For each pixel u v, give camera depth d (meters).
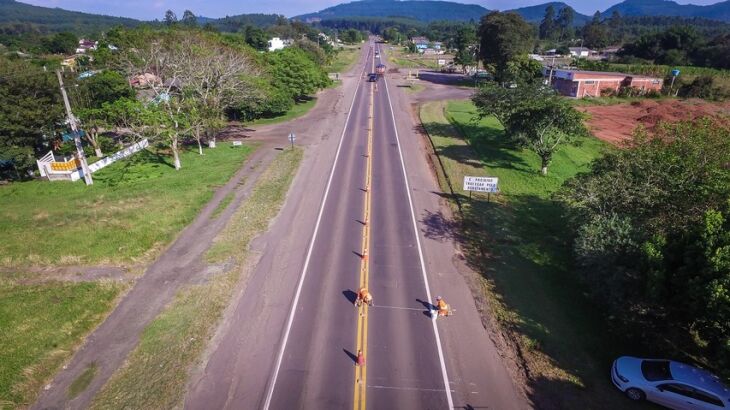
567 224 28.00
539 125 38.53
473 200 35.03
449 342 20.12
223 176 39.44
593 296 21.61
